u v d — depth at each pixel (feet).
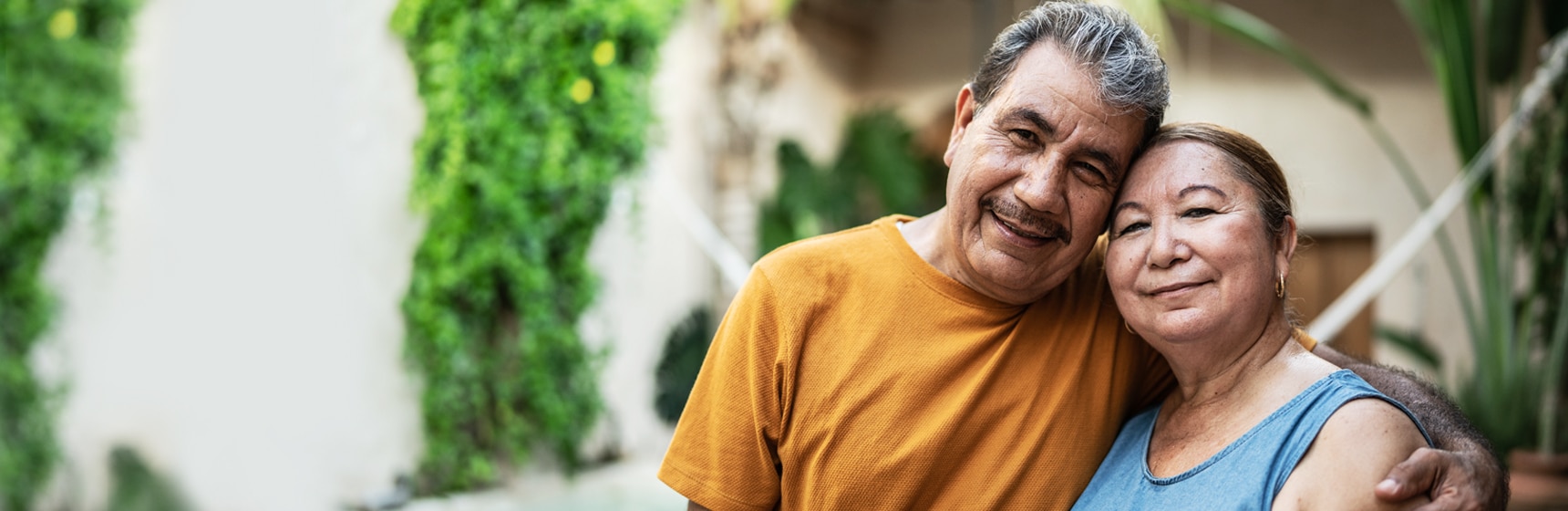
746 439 4.75
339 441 14.46
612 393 18.83
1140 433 4.58
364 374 14.84
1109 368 4.75
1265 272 4.05
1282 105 26.09
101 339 14.37
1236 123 26.32
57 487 14.07
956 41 28.94
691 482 4.82
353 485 14.61
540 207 15.61
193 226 14.19
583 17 15.26
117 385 14.26
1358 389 3.79
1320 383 3.89
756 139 24.32
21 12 14.24
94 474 13.99
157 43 14.48
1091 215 4.29
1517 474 14.23
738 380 4.78
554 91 15.33
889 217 5.07
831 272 4.79
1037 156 4.25
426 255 15.34
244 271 13.94
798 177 23.70
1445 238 16.06
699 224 18.80
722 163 23.86
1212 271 4.00
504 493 16.02
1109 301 4.85
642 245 19.81
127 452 13.83
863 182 25.46
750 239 23.50
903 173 24.93
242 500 13.71
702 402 4.89
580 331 16.72
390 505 14.60
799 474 4.77
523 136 15.23
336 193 14.53
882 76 29.60
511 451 16.01
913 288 4.70
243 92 14.02
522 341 15.72
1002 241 4.34
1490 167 15.39
